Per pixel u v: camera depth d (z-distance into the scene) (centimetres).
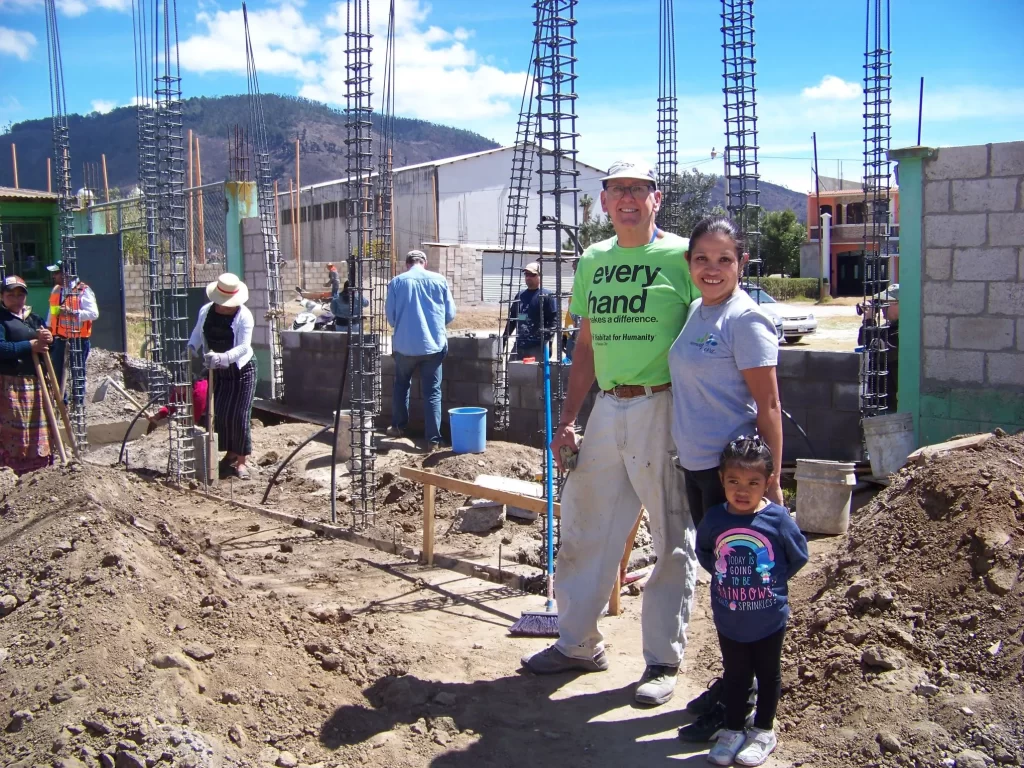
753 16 795
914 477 465
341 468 897
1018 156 708
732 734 353
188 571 464
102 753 314
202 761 316
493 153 4741
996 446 481
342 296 1239
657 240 405
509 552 622
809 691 381
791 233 5241
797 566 348
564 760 356
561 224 529
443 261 3525
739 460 340
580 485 428
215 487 838
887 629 385
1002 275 725
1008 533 399
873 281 845
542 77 522
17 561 443
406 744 360
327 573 596
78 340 1042
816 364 811
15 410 752
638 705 402
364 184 703
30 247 1669
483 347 1026
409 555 631
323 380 1206
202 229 1380
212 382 839
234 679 374
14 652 376
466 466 808
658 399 402
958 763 316
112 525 466
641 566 597
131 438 1048
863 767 328
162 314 945
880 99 814
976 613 377
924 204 754
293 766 336
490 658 456
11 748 321
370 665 421
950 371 758
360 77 679
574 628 432
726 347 362
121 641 371
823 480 645
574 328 555
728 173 827
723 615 347
